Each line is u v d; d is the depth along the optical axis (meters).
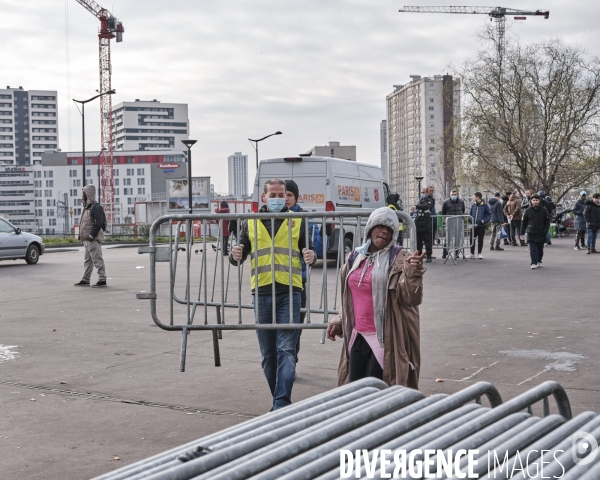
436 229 21.12
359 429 2.44
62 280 17.02
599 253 23.05
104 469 4.50
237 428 2.54
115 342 8.81
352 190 19.78
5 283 16.52
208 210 41.41
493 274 16.42
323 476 2.05
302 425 2.50
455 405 2.71
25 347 8.52
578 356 7.51
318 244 6.90
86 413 5.73
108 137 133.62
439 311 10.86
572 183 48.75
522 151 47.75
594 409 5.58
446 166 50.12
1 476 4.38
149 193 191.75
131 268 20.22
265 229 5.88
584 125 47.91
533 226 17.41
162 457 2.30
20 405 5.98
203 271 6.44
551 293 12.73
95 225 15.26
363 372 4.85
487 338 8.61
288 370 5.55
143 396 6.23
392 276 4.63
